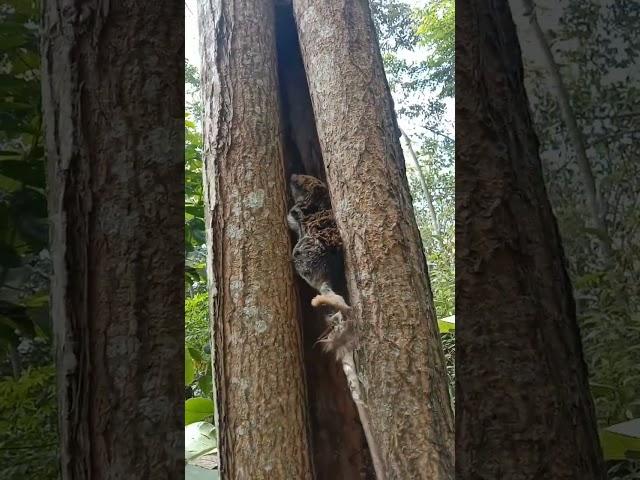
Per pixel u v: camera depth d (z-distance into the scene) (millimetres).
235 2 2354
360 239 1981
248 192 2176
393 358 1861
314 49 2248
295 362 2055
